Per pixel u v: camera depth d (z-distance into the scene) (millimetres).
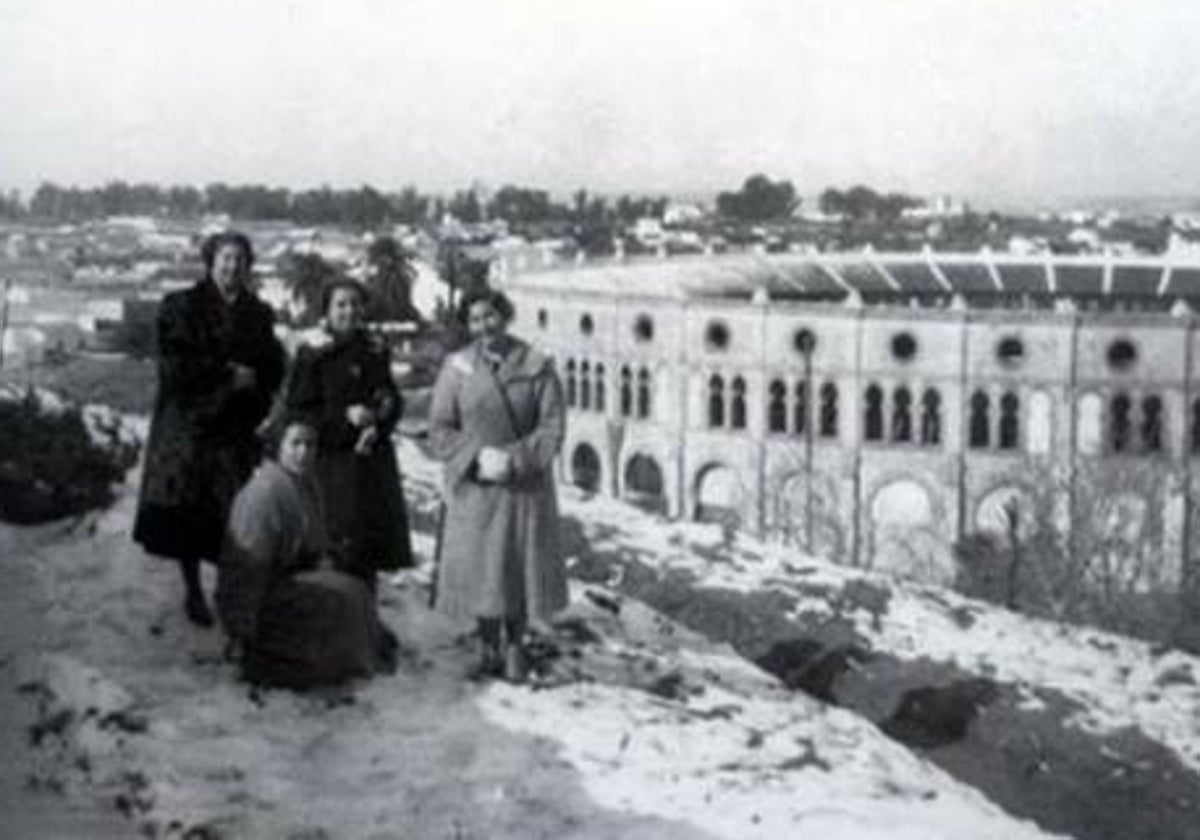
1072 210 129375
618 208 190125
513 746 10133
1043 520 68625
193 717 10000
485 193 165125
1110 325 86250
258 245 113500
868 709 17250
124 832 8414
